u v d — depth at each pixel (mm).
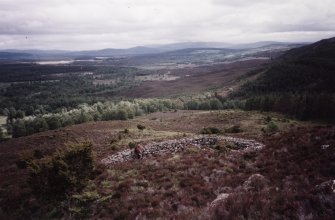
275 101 128125
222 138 34469
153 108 158000
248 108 133375
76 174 21438
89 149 22781
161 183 19844
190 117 102125
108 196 18484
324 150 19672
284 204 10750
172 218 13914
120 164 27672
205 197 16469
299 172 17203
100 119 132375
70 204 19281
